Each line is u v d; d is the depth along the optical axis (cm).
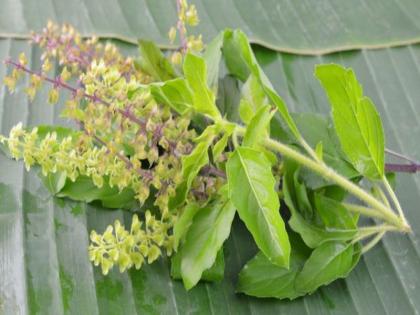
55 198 45
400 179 49
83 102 46
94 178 43
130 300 43
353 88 43
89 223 45
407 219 48
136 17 53
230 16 55
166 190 43
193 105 43
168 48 53
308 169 45
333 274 44
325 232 45
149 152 43
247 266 44
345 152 45
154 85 43
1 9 52
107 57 47
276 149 44
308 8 55
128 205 45
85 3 53
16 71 44
